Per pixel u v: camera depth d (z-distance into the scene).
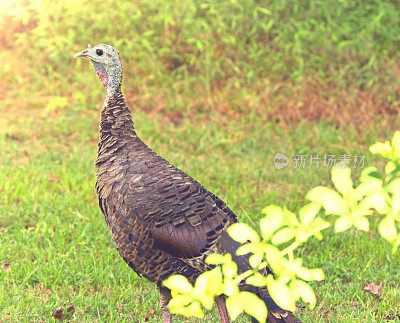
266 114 16.20
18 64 18.31
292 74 17.08
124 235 5.77
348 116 16.33
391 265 8.35
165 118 15.79
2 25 19.34
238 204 10.77
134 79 17.03
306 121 16.08
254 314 2.76
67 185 11.04
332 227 9.85
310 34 17.61
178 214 5.66
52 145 13.57
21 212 9.73
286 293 2.79
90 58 6.47
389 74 17.25
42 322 6.62
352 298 7.51
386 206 2.50
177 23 17.70
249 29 18.09
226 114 16.12
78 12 18.00
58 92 16.95
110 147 6.24
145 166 5.96
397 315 7.09
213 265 5.64
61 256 8.20
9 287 7.36
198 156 13.75
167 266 5.73
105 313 6.75
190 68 17.41
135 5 18.03
